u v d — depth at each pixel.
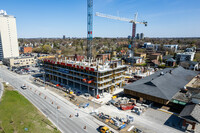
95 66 85.12
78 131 47.72
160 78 78.50
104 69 79.25
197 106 52.75
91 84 79.88
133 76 125.06
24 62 166.12
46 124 51.28
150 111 62.66
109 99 76.00
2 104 64.12
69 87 93.94
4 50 193.25
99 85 76.56
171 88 72.31
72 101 72.75
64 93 84.00
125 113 61.34
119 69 90.06
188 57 167.88
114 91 88.31
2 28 187.75
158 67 168.75
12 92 81.19
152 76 90.81
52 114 59.03
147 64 177.12
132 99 70.56
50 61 107.25
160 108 65.31
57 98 76.38
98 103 71.06
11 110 60.50
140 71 139.88
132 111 62.25
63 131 47.47
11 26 195.62
